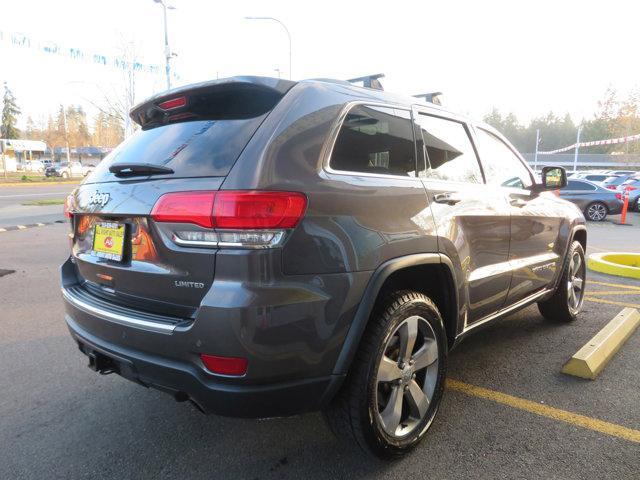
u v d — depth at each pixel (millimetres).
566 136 108125
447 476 2379
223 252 1918
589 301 5504
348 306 2125
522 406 3053
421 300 2508
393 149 2598
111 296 2467
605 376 3486
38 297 5594
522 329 4520
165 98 2516
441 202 2732
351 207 2189
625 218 17016
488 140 3609
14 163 62281
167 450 2625
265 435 2768
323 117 2260
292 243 1969
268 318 1901
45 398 3203
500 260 3346
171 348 2035
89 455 2580
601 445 2621
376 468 2447
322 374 2086
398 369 2439
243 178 1943
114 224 2385
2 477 2395
